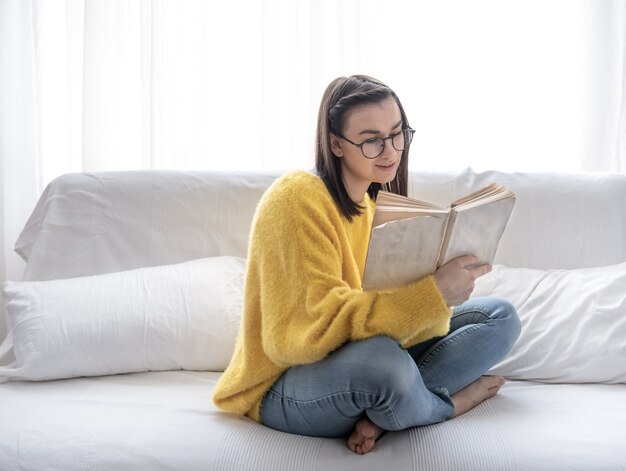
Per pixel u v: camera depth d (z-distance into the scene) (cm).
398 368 125
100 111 242
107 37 241
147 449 130
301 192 135
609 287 170
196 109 244
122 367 169
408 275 128
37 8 242
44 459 131
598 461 122
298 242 131
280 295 132
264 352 139
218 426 138
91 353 167
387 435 135
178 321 172
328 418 133
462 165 245
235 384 142
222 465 126
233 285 184
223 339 173
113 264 198
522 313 175
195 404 151
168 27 242
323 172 142
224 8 243
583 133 239
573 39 238
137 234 199
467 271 127
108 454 130
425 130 244
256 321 139
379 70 243
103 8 239
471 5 238
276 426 141
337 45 239
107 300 174
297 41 240
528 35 239
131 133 249
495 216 125
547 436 129
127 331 169
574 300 172
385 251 123
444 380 147
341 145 141
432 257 126
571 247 197
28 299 175
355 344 128
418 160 245
